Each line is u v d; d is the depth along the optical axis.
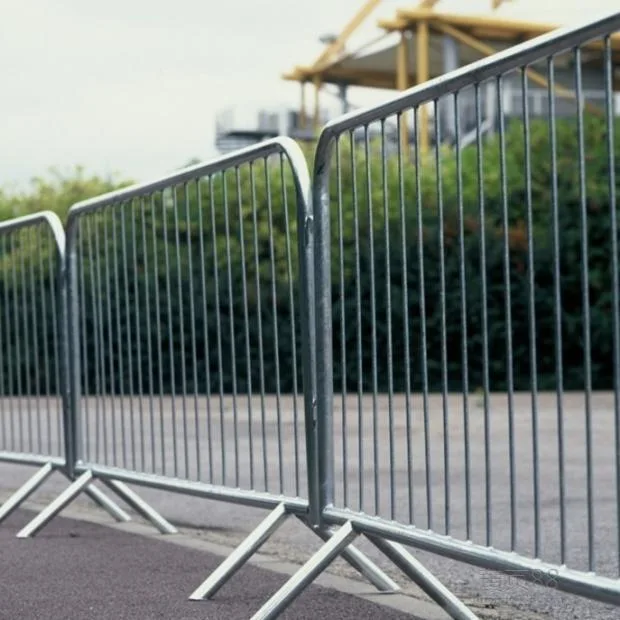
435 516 9.04
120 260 8.91
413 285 22.11
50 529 8.55
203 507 9.73
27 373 9.87
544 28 43.72
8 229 9.77
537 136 25.09
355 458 12.63
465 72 5.04
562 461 4.56
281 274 17.22
